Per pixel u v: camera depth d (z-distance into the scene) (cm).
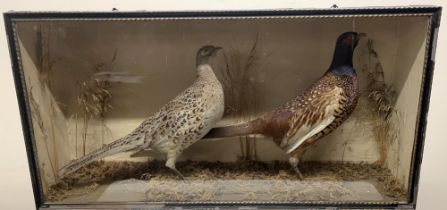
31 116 82
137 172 93
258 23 81
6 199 104
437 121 97
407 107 84
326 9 75
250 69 89
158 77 90
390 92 90
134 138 90
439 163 100
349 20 79
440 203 102
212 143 94
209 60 87
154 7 89
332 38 85
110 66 89
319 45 86
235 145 95
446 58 92
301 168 94
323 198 88
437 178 101
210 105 86
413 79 81
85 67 89
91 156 93
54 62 87
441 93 95
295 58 88
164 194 90
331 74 86
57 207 89
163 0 89
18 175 102
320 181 92
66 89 90
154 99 91
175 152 90
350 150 96
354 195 88
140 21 79
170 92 90
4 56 93
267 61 89
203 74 87
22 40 78
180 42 86
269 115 90
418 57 78
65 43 85
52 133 89
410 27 80
